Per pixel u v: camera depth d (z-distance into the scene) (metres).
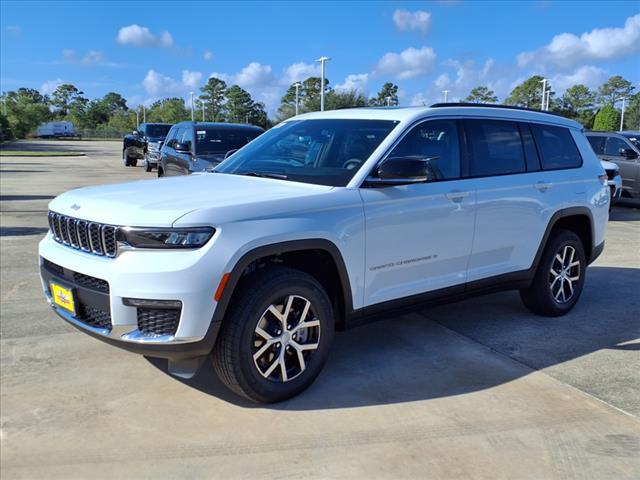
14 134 73.00
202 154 10.41
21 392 3.86
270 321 3.60
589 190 5.56
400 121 4.31
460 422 3.49
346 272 3.82
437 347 4.68
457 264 4.54
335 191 3.82
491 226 4.70
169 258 3.20
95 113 121.94
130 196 3.68
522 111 5.23
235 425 3.44
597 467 3.05
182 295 3.18
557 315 5.47
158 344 3.23
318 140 4.53
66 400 3.75
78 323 3.55
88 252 3.51
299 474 2.97
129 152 26.55
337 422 3.48
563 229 5.44
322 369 3.99
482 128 4.79
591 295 6.29
